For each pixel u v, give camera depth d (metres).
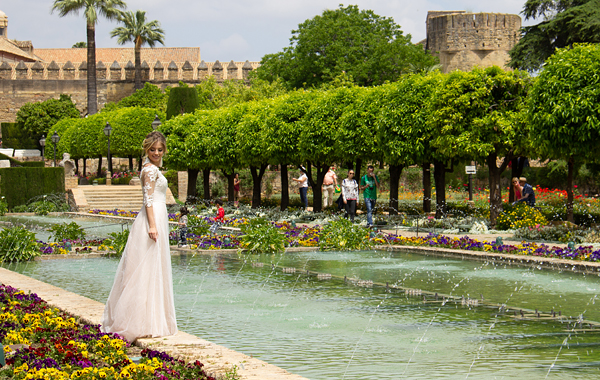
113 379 3.70
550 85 14.49
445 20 63.88
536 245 12.01
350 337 5.35
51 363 3.96
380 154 21.25
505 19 63.03
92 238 16.17
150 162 5.13
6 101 71.44
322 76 48.28
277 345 5.07
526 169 39.22
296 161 24.41
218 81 69.31
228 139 28.39
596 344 5.05
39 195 31.44
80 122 49.75
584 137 13.98
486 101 17.17
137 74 68.56
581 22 33.12
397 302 7.20
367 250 13.66
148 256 5.01
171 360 4.18
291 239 14.55
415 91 19.45
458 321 6.06
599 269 9.52
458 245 12.82
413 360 4.55
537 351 4.81
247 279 9.23
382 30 50.38
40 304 6.23
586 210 19.17
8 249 11.67
